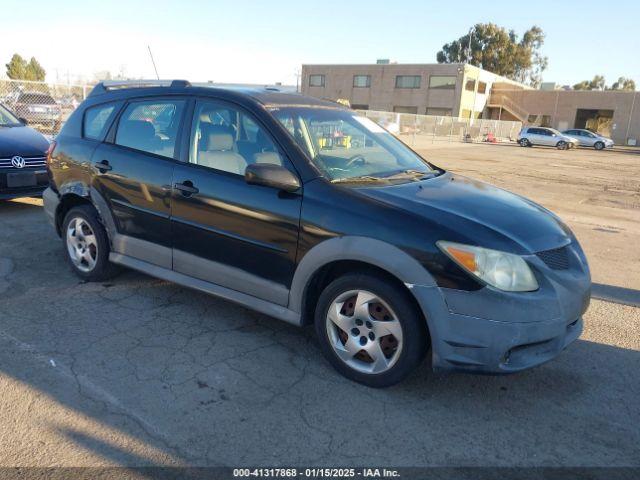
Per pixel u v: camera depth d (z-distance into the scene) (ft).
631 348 13.30
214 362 11.74
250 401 10.34
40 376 10.91
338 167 12.00
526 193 40.65
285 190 11.19
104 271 15.70
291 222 11.14
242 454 8.86
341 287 10.82
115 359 11.71
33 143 24.66
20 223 22.84
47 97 54.75
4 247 19.34
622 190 44.75
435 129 138.92
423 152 85.81
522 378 11.62
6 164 23.17
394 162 13.65
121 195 14.32
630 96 163.02
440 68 170.60
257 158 12.04
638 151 125.18
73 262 16.30
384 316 10.52
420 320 10.14
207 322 13.73
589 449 9.34
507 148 110.22
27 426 9.34
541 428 9.89
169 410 9.95
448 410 10.31
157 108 14.10
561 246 10.81
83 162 15.26
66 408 9.88
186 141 13.23
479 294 9.48
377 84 182.50
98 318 13.71
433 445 9.27
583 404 10.74
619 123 165.48
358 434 9.48
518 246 9.95
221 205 12.16
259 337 13.01
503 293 9.47
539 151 103.50
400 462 8.82
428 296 9.72
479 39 268.62
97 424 9.46
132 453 8.76
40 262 17.79
